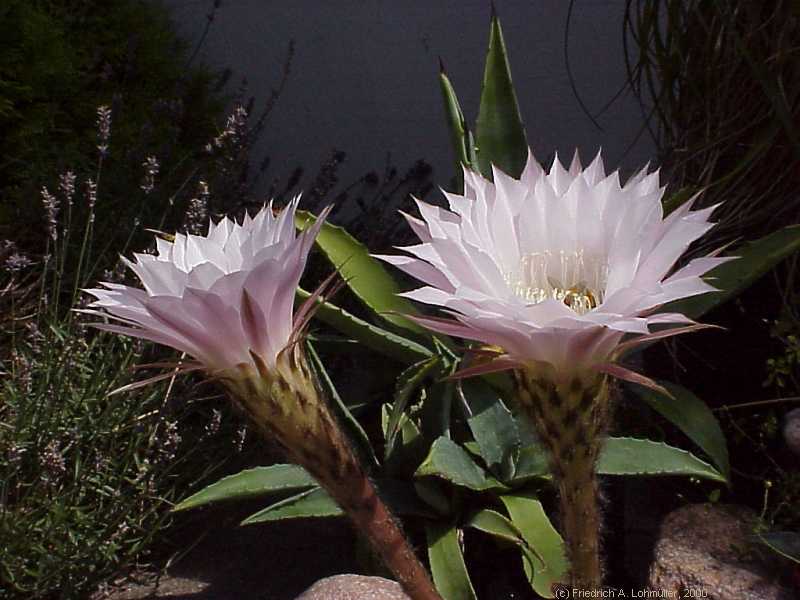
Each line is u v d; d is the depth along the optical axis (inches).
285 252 9.6
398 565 10.8
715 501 26.5
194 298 9.4
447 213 10.3
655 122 42.6
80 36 41.0
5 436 26.6
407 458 27.0
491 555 27.4
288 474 25.5
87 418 26.4
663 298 8.6
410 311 28.1
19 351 29.9
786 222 28.2
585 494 10.4
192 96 43.0
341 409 26.0
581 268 10.4
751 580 22.0
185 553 28.6
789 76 25.6
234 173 35.2
